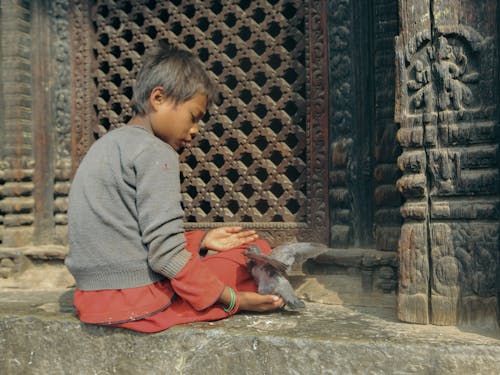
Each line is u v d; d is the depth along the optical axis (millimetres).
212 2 2430
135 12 2574
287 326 1498
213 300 1483
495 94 1464
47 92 2619
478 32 1482
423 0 1552
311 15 2215
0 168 2555
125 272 1462
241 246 1694
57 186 2584
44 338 1594
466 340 1335
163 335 1453
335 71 2145
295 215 2266
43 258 2453
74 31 2643
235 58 2381
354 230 2123
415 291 1533
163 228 1414
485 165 1471
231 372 1403
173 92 1523
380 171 1990
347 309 1780
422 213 1526
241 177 2373
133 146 1462
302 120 2326
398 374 1294
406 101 1573
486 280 1457
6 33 2543
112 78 2617
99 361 1512
